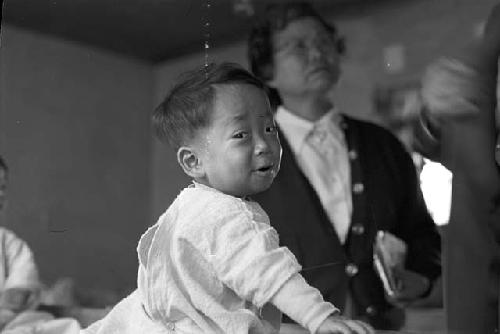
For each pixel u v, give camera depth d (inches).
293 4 82.8
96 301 69.6
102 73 84.0
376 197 69.2
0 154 79.4
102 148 84.0
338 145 73.7
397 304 63.2
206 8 77.7
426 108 60.4
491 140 46.8
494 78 48.3
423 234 65.5
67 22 80.1
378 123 77.4
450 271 49.1
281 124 74.7
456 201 48.1
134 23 80.3
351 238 67.1
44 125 82.2
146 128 82.4
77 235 76.9
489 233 46.4
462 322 48.3
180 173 78.2
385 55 83.7
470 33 76.2
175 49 81.3
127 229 78.6
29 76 81.2
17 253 74.0
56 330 65.5
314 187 69.7
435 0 81.4
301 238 67.5
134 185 81.7
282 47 79.8
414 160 68.4
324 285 65.3
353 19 87.5
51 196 80.6
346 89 82.3
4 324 67.4
